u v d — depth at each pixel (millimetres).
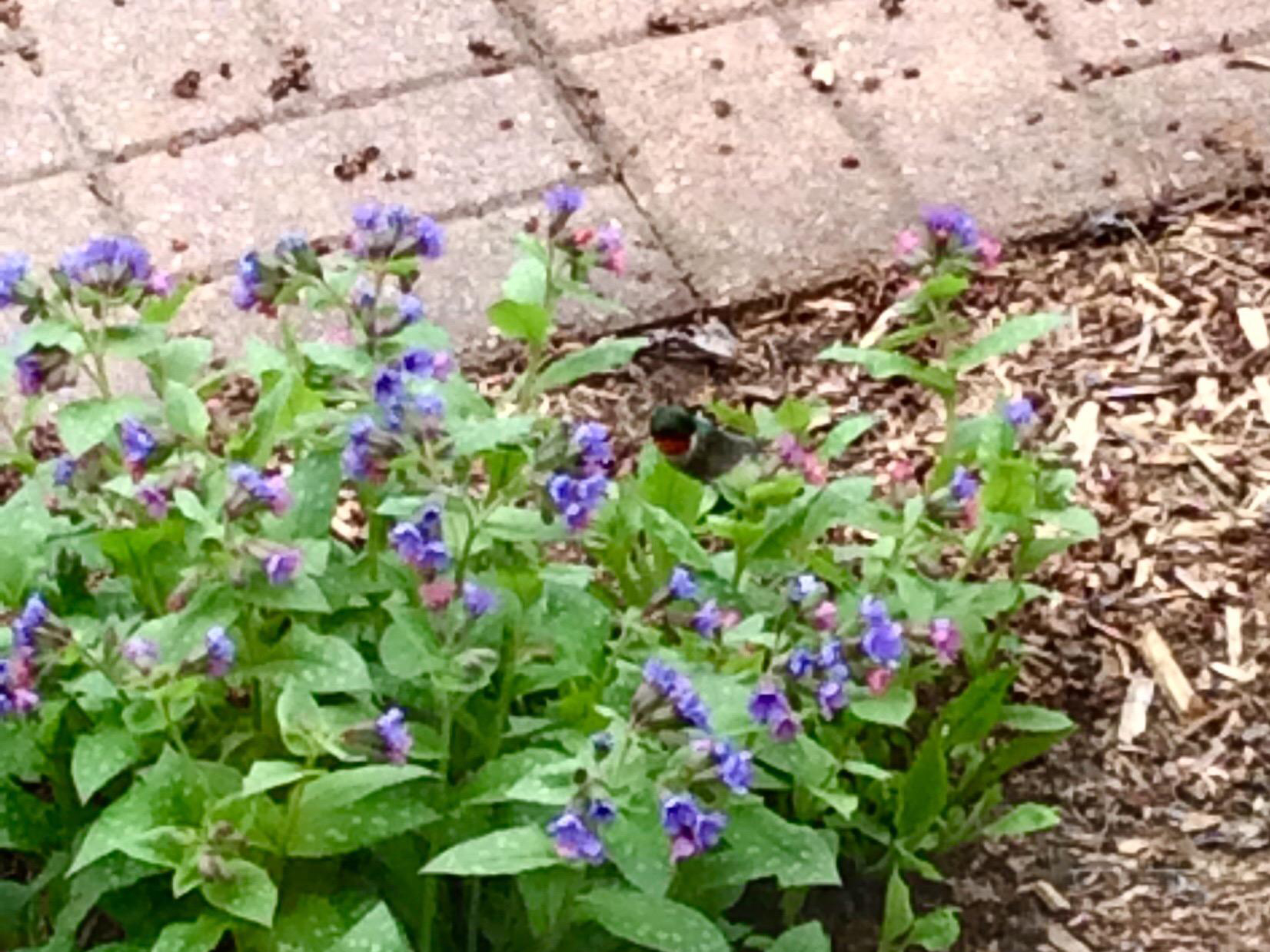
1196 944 561
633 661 507
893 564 543
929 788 545
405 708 503
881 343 639
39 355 496
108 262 499
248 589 453
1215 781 598
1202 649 630
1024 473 539
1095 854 581
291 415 517
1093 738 608
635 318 722
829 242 745
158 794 452
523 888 462
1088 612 639
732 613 506
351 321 533
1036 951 559
